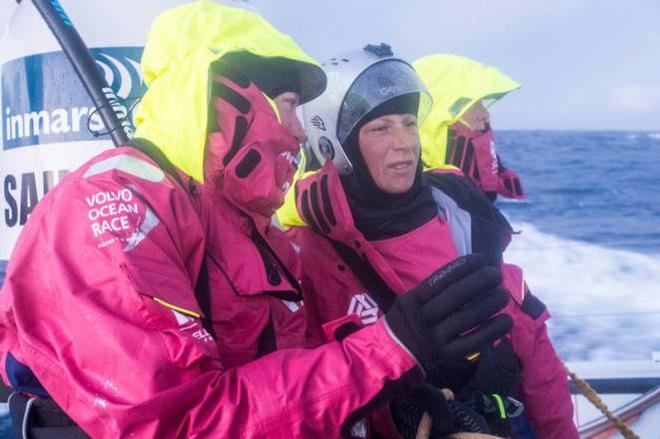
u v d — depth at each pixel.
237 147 1.50
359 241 1.94
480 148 2.88
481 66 2.90
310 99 1.87
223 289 1.46
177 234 1.39
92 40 2.29
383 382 1.27
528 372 2.28
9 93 2.41
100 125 2.31
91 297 1.28
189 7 1.65
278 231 1.72
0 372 1.57
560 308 3.40
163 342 1.25
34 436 1.51
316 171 2.06
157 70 1.59
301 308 1.66
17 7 2.44
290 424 1.23
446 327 1.27
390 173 2.00
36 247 1.37
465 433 1.61
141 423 1.21
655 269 3.40
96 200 1.35
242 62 1.68
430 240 2.05
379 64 2.01
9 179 2.41
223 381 1.25
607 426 3.17
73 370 1.28
